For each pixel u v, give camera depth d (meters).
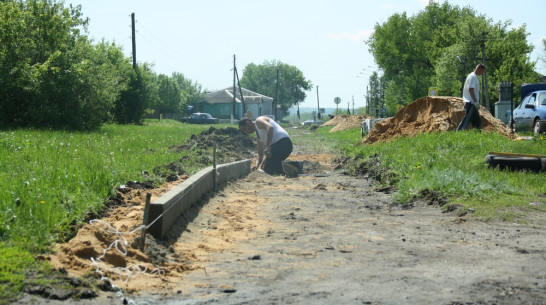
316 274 4.97
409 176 11.64
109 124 40.25
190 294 4.43
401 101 78.19
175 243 6.20
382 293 4.25
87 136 20.64
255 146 25.00
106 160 11.13
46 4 27.59
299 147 27.95
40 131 21.95
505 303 3.94
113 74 35.50
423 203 9.33
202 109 104.88
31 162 9.98
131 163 11.38
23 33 26.59
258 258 5.72
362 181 13.30
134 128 34.47
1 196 6.21
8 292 3.86
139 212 7.04
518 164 11.55
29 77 25.61
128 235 5.73
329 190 11.66
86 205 6.59
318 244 6.39
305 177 14.49
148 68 50.31
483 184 9.38
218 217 8.09
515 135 18.28
